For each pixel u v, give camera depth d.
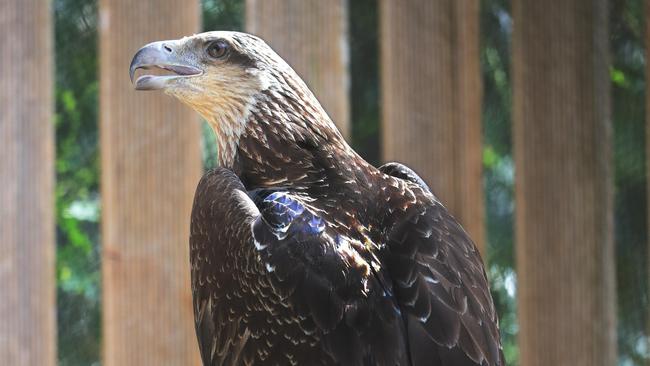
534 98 10.56
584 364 10.46
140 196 10.25
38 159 10.37
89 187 14.75
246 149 7.82
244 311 6.59
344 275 6.44
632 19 13.62
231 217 6.84
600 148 10.61
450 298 6.50
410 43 10.49
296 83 7.87
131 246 10.23
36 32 10.40
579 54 10.59
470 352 6.38
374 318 6.37
